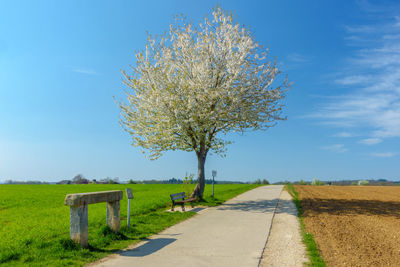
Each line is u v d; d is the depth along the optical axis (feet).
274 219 47.78
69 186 138.21
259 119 72.84
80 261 25.07
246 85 70.59
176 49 71.51
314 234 35.86
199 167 72.43
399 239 33.42
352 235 35.24
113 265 24.22
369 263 24.58
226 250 28.84
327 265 24.06
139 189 116.16
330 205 65.77
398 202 73.56
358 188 138.62
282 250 29.12
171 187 128.06
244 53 69.21
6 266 23.73
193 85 66.90
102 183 184.24
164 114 68.54
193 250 28.81
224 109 69.56
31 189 112.57
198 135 68.08
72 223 28.48
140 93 70.64
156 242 32.14
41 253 26.91
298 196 88.94
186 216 49.65
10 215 52.13
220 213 54.34
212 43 71.92
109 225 34.04
